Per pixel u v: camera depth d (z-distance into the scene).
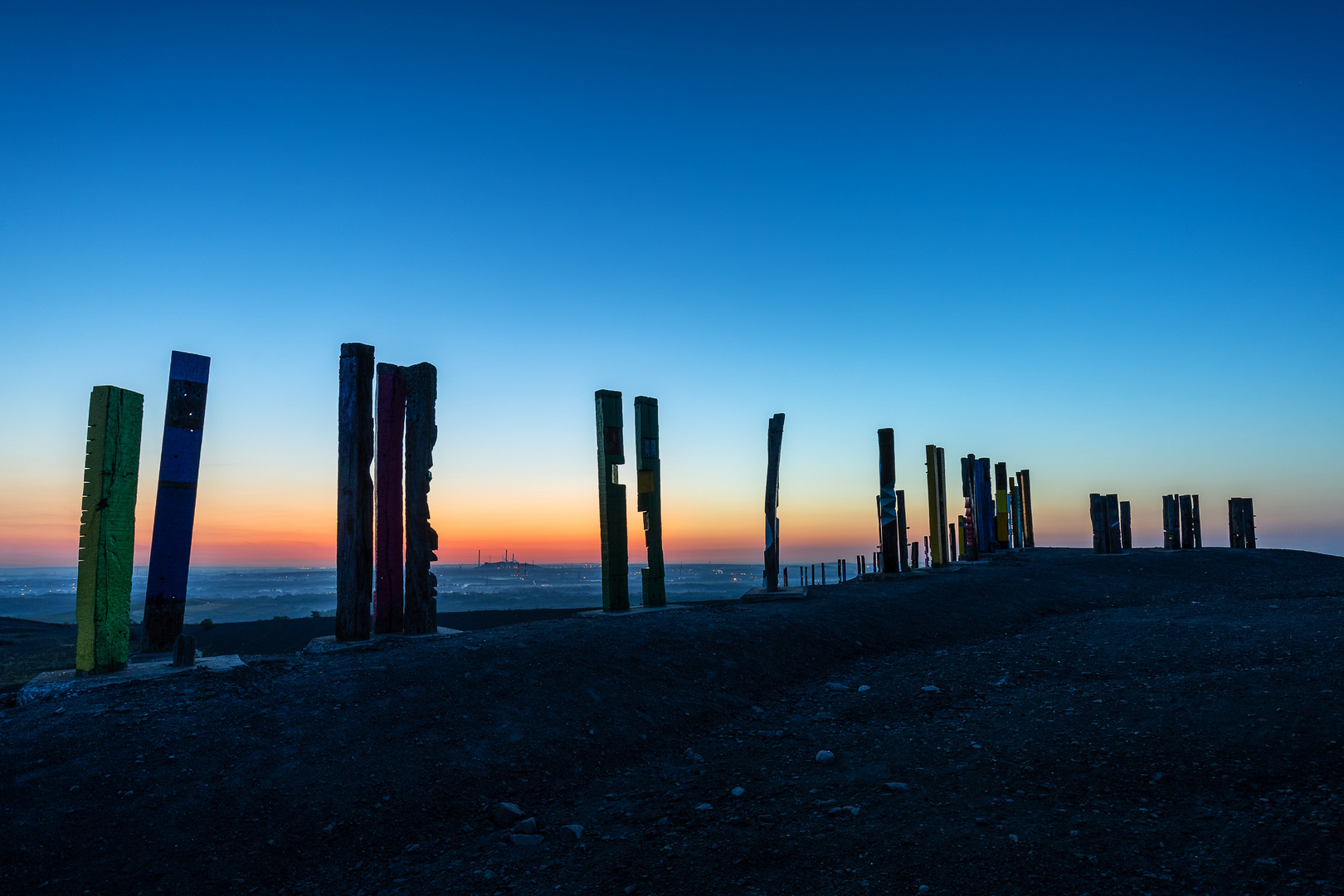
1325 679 7.88
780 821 5.64
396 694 8.04
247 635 28.08
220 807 5.81
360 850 5.55
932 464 22.62
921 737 7.51
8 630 30.78
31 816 5.51
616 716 8.14
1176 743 6.62
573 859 5.25
